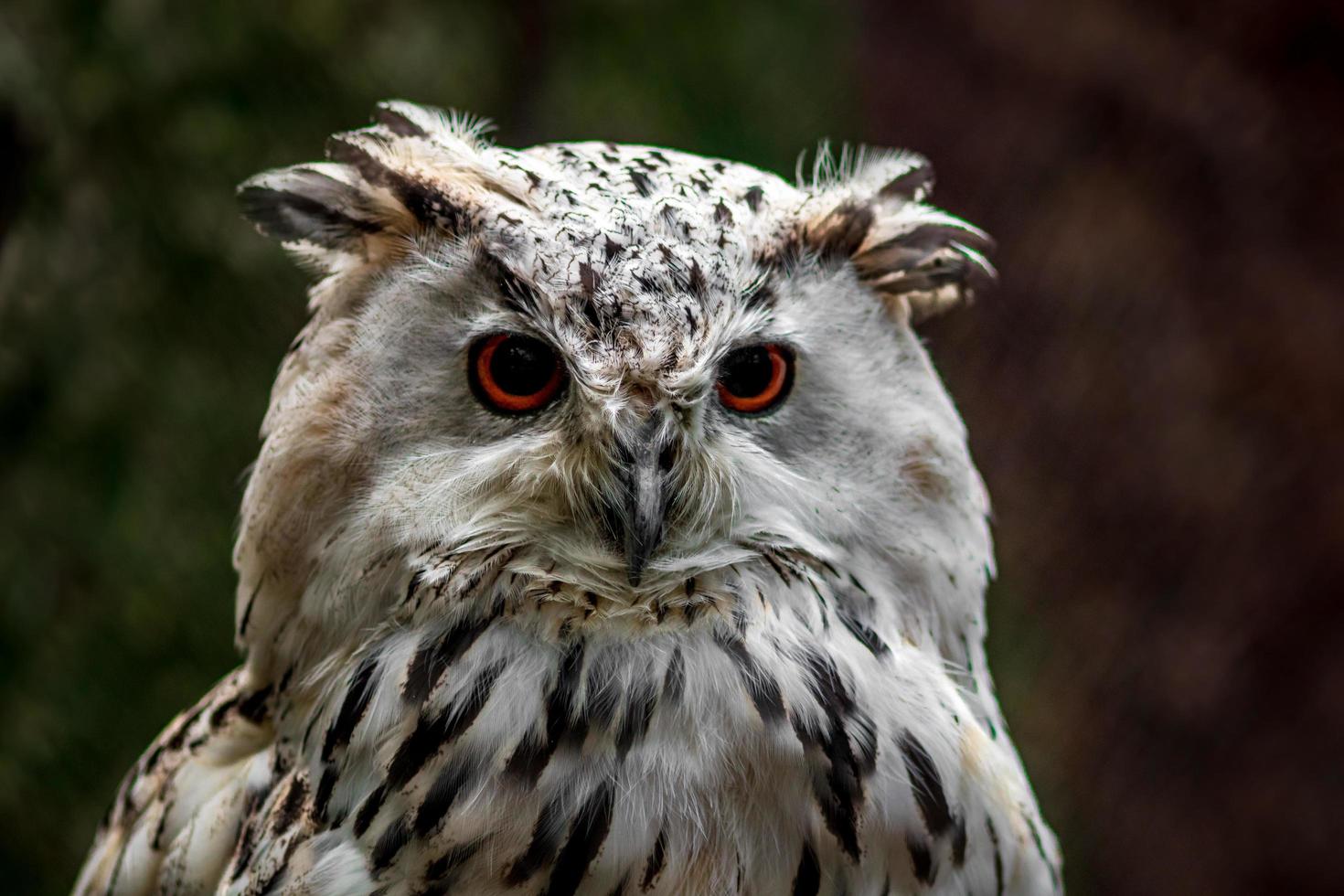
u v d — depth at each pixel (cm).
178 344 377
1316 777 429
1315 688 429
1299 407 428
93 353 376
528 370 339
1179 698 436
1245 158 432
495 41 398
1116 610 443
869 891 338
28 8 373
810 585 339
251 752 346
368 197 340
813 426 340
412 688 338
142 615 377
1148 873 440
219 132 377
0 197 371
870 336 341
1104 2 445
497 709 338
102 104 374
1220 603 434
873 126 462
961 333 457
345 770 338
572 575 339
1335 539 426
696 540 339
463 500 338
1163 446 439
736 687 338
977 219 456
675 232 338
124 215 375
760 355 340
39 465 376
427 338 338
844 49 443
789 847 338
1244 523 432
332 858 338
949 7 461
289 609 341
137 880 347
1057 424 448
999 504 456
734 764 337
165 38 376
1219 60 436
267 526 340
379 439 338
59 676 376
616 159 341
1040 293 448
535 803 337
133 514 377
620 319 338
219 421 378
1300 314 427
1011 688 453
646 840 337
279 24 379
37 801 376
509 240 338
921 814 338
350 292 340
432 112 344
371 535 338
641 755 337
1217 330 434
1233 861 432
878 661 340
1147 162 439
